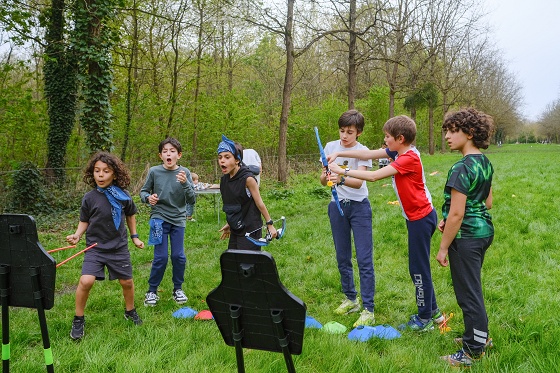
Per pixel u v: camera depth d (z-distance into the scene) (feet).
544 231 22.12
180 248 15.15
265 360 10.10
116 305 14.82
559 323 11.66
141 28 58.54
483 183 10.07
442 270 16.98
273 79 86.07
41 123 53.72
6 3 37.73
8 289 7.89
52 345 11.26
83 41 37.78
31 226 7.55
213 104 65.67
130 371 9.59
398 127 11.67
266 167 62.13
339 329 12.30
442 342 11.38
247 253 5.78
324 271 17.66
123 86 59.47
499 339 11.01
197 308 14.64
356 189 13.05
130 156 61.87
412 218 11.70
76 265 20.27
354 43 57.06
